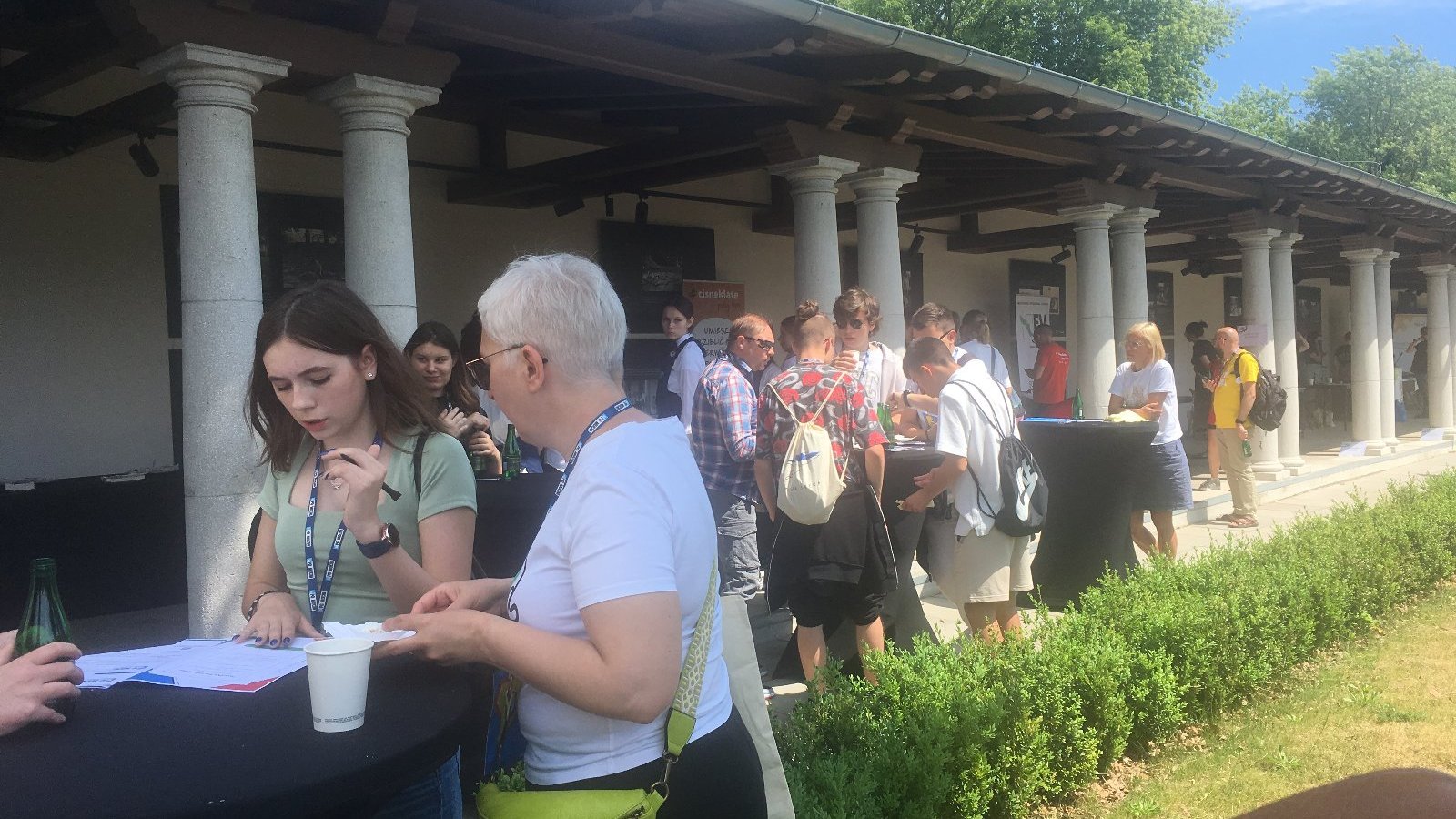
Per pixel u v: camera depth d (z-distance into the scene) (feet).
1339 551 20.35
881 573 14.61
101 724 5.27
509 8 16.24
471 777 11.53
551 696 5.23
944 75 21.09
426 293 27.66
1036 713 12.68
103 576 19.81
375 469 6.30
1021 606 20.52
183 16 13.07
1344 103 140.67
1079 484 19.44
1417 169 136.05
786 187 35.06
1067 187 28.76
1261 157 30.25
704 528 5.61
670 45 18.53
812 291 21.71
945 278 43.60
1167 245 52.03
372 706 5.50
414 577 6.51
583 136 29.89
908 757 10.87
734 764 5.77
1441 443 52.06
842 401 14.30
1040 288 48.01
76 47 16.15
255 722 5.28
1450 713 15.34
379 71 14.97
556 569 5.46
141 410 23.25
